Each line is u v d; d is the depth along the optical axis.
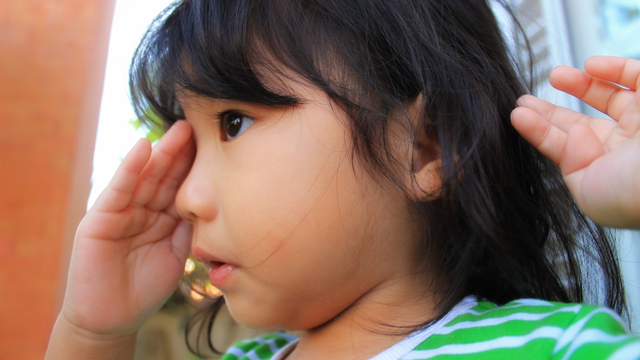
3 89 0.61
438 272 0.36
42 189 0.60
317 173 0.34
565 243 0.38
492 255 0.35
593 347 0.28
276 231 0.34
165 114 0.40
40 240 0.59
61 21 0.63
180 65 0.37
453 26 0.38
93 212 0.40
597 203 0.31
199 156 0.37
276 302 0.35
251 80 0.35
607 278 0.38
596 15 0.55
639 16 0.52
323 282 0.35
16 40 0.62
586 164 0.32
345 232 0.35
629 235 0.49
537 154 0.37
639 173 0.30
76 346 0.39
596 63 0.34
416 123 0.36
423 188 0.35
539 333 0.31
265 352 0.43
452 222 0.35
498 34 0.41
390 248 0.36
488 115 0.36
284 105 0.35
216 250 0.35
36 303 0.58
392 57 0.36
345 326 0.36
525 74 0.46
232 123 0.36
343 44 0.36
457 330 0.34
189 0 0.38
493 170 0.35
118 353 0.40
